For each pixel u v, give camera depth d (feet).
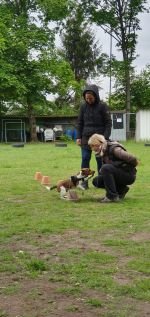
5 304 13.34
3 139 142.31
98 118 34.86
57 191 32.45
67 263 16.78
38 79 133.49
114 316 12.47
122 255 17.70
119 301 13.41
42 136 142.92
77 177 31.07
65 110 169.78
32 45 132.26
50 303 13.38
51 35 135.13
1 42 121.90
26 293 14.11
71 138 140.77
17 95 133.90
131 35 144.87
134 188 35.04
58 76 134.72
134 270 15.93
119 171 28.96
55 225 22.74
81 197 31.01
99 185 30.12
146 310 12.82
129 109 145.18
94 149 29.25
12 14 132.87
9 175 44.16
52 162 56.95
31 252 18.31
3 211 26.45
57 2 133.28
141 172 45.70
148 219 24.02
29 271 16.02
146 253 17.87
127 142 123.13
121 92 162.20
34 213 25.88
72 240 20.03
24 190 34.50
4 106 143.54
